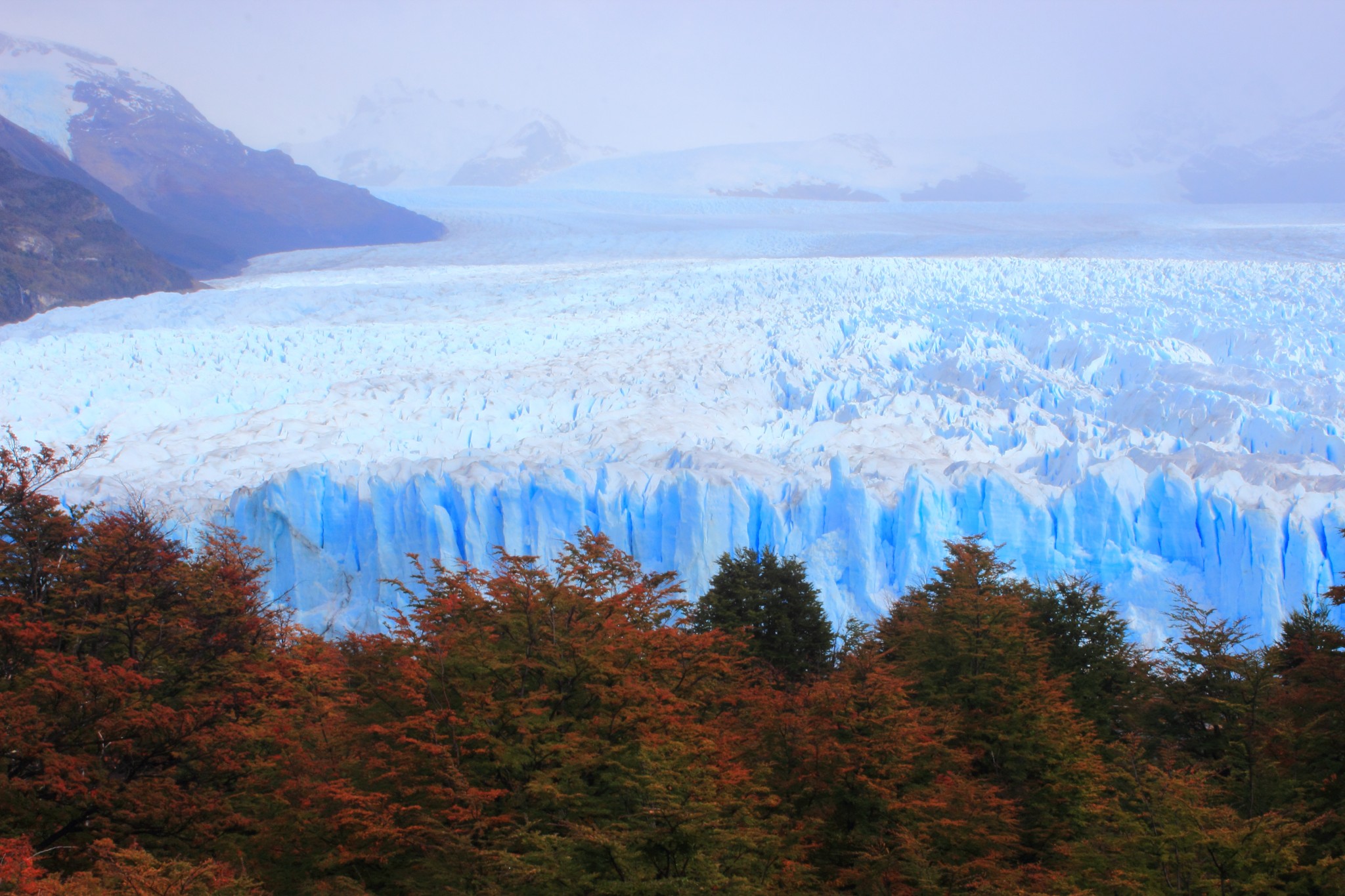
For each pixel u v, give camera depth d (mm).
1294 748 14227
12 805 11758
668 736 12078
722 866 11250
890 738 13844
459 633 13141
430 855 11664
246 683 13922
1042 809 14953
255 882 11477
